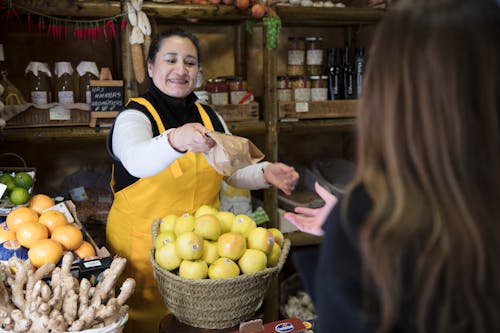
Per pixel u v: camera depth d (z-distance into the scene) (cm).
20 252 174
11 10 238
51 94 266
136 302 215
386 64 71
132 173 173
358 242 73
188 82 214
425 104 67
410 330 71
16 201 193
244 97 287
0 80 253
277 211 296
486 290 67
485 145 66
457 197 66
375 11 299
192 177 209
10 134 244
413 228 69
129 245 214
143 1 253
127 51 255
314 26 344
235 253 153
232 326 154
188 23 313
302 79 296
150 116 206
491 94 65
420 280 69
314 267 89
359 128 75
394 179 70
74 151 305
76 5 243
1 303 143
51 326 137
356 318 71
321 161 336
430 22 68
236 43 325
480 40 66
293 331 139
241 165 151
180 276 150
